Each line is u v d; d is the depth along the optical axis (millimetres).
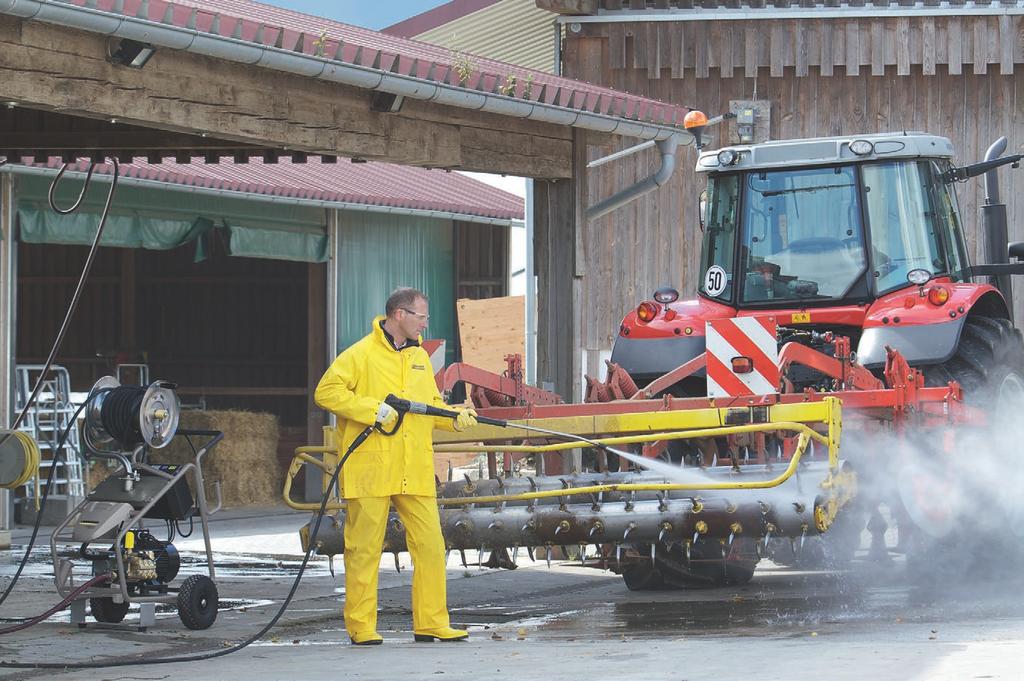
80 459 26125
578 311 19719
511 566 13891
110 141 18344
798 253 16359
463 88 16281
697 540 13133
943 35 29719
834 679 8516
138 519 13047
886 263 16047
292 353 34281
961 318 15000
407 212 30859
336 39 14680
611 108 18734
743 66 30109
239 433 29688
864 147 16000
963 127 29812
